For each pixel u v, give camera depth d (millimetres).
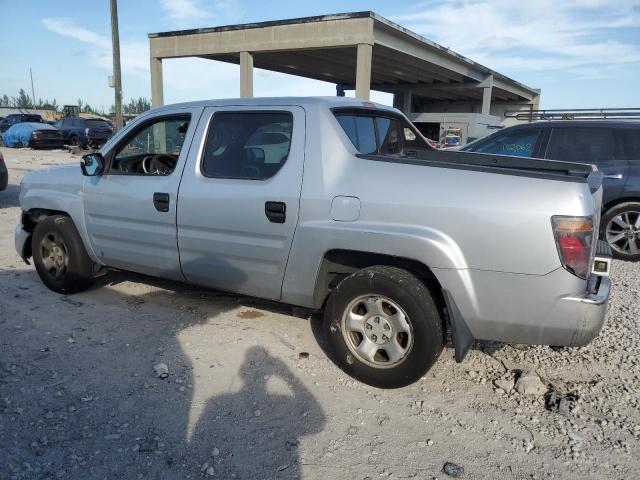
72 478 2615
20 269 5906
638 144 6828
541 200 3006
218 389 3447
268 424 3096
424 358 3297
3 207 9836
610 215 6957
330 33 17266
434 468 2762
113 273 5742
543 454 2891
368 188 3396
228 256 4000
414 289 3277
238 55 20922
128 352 3926
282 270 3777
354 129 4055
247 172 3924
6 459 2725
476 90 31516
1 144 29672
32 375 3559
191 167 4152
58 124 28453
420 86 30828
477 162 4527
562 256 2975
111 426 3035
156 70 21969
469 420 3191
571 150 7125
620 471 2760
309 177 3596
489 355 4004
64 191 4918
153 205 4301
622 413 3275
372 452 2875
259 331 4324
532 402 3393
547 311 3051
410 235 3230
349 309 3529
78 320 4496
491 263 3096
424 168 3316
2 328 4285
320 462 2783
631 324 4617
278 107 3861
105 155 4664
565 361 3934
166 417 3135
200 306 4844
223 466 2732
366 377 3514
